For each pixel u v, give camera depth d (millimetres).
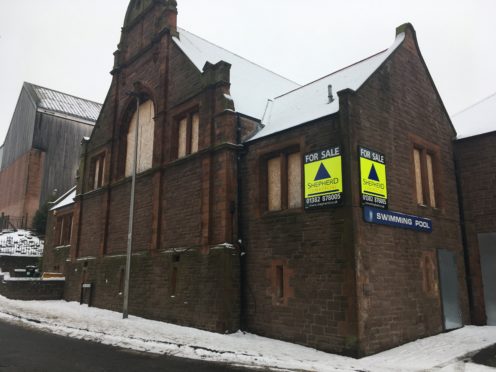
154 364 9359
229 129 14820
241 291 13883
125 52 22641
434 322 13391
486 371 8945
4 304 20281
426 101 15883
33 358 9469
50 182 43000
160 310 15945
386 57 14102
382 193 12250
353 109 11930
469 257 15953
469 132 17156
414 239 13367
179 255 15602
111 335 12781
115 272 19469
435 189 15531
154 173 17797
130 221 16797
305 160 12680
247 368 9227
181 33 19797
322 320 11328
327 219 11766
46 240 30828
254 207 14102
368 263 11180
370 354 10594
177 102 17547
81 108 48844
